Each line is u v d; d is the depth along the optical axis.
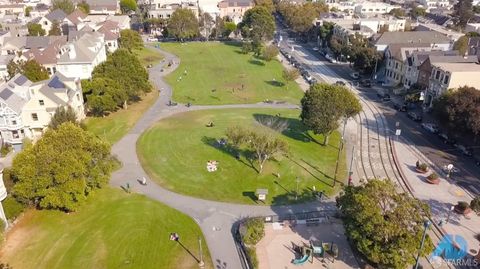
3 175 62.41
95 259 53.50
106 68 107.06
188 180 73.69
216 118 103.69
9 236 57.59
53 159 59.84
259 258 53.88
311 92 86.44
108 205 65.56
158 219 62.09
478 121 82.12
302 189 71.50
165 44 197.00
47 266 52.22
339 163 81.56
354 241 51.66
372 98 122.56
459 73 103.88
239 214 63.97
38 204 64.06
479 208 60.09
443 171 78.69
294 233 59.22
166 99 118.56
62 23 181.38
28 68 110.12
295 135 93.81
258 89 129.62
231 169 77.38
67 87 95.12
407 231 47.50
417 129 99.31
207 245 56.59
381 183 51.97
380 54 141.50
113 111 107.44
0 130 86.50
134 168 77.81
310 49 193.38
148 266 52.44
